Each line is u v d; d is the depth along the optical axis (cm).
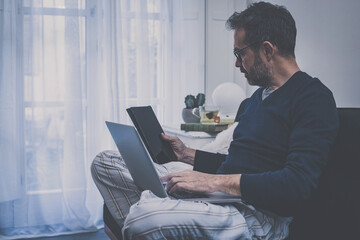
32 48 243
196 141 200
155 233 99
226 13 279
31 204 248
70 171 250
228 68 283
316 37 195
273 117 121
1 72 238
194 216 102
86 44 251
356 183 107
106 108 258
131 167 133
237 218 110
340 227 109
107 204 149
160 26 265
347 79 173
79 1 249
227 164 130
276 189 105
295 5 214
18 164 244
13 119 242
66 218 251
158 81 269
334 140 115
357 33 166
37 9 244
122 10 259
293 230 126
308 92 115
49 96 248
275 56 124
